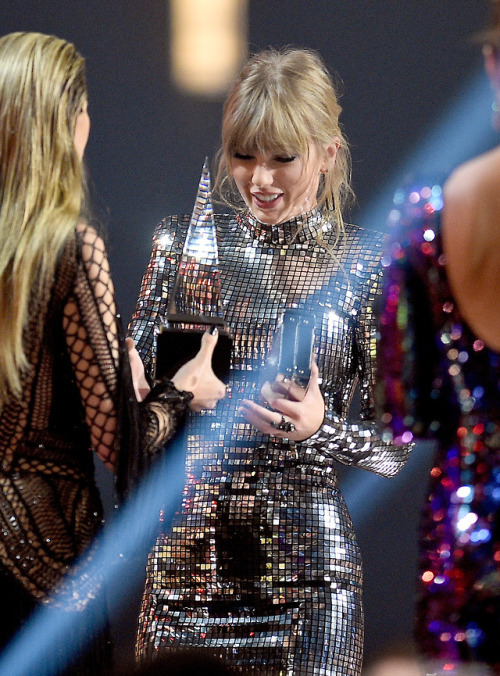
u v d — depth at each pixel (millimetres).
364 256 10617
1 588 7969
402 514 19375
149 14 20234
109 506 18516
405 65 19922
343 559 10148
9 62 7773
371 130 20047
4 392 7758
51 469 7961
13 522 7859
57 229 7703
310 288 10500
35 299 7691
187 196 20422
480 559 6359
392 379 6617
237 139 10250
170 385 8820
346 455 10320
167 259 10945
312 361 10078
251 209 10547
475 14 19688
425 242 6379
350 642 9984
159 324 10750
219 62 20234
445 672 6469
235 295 10547
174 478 9062
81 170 8000
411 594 19172
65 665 8062
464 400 6328
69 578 7957
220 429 10258
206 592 10117
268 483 10141
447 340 6352
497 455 6285
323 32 20031
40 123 7738
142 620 10367
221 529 10117
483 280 6137
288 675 9766
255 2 20078
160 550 10297
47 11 20281
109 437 7965
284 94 10156
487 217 6117
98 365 7852
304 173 10328
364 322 10523
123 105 20359
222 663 4918
